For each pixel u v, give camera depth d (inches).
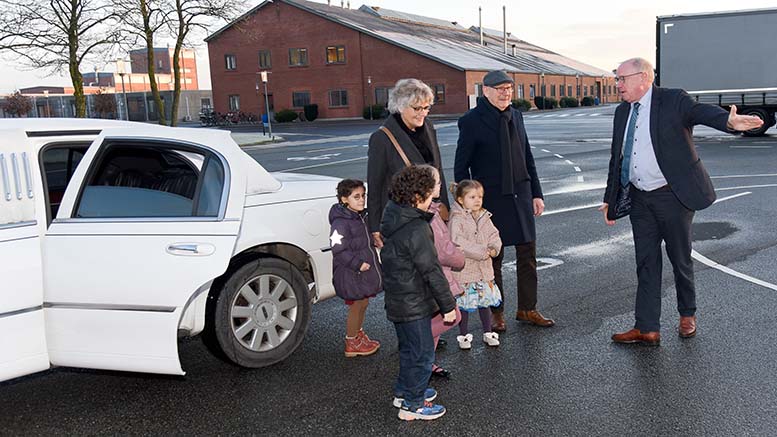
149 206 170.1
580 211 424.8
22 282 156.1
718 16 940.0
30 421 160.2
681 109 185.8
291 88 2300.7
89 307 163.6
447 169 675.4
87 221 167.0
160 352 161.3
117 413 163.3
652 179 192.1
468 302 192.7
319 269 198.5
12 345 155.5
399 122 181.8
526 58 3021.7
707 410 153.3
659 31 978.7
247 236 180.7
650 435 143.1
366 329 219.8
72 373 190.4
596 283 262.7
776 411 151.5
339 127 1792.6
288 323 187.9
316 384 177.0
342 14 2326.5
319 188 204.2
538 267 289.7
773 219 370.3
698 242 325.1
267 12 2288.4
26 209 159.5
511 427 149.3
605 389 166.9
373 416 157.3
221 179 171.3
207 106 2687.0
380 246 182.1
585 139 1025.5
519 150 207.6
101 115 2753.4
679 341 197.5
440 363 188.2
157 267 161.5
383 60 2130.9
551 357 189.5
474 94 2062.0
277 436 148.8
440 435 146.8
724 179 528.7
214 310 175.0
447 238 171.8
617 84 194.1
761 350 187.6
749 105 935.7
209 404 166.6
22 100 2484.0
